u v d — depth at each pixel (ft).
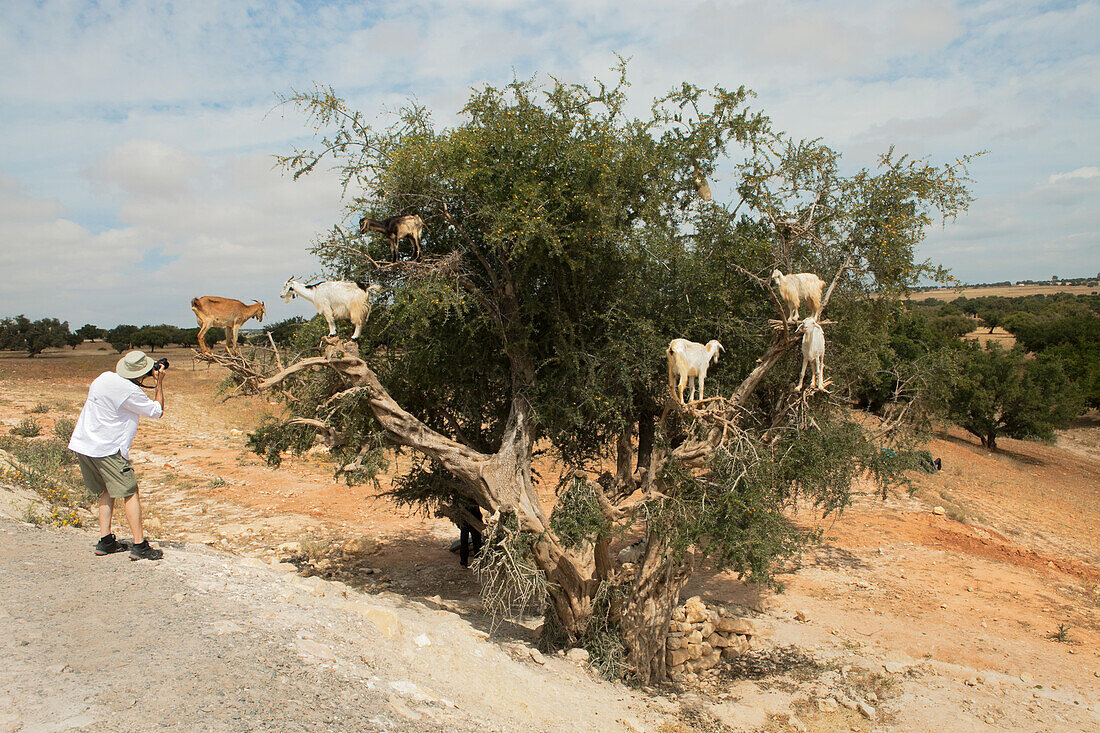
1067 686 34.17
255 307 27.58
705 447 30.45
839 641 38.93
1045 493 85.46
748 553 27.94
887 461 38.40
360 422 32.58
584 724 23.77
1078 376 142.20
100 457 23.94
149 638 18.26
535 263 30.55
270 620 21.21
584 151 29.12
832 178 31.94
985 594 47.44
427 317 30.76
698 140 33.94
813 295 27.81
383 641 23.00
